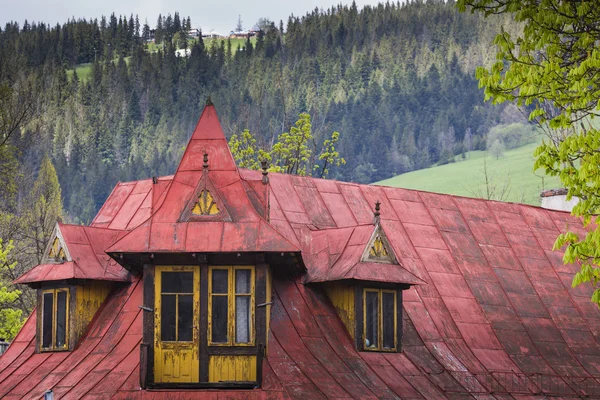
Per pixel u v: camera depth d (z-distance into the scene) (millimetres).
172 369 46094
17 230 112812
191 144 49375
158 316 46469
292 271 50500
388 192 59656
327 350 48688
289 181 56125
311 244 52844
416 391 49250
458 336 54406
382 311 50844
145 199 55906
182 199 47938
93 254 50969
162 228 46938
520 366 54688
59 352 49625
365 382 47938
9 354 51406
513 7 41500
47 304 50500
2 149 124188
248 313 46438
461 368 52438
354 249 50844
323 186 57312
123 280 50562
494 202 63688
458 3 41969
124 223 55094
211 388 45344
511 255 60719
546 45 45344
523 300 58531
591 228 65625
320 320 49938
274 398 44406
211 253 46156
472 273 58156
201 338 46156
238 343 46094
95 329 49625
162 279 46750
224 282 46656
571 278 61438
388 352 50875
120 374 45969
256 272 46500
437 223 59781
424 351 52375
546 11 41094
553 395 54031
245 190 48719
